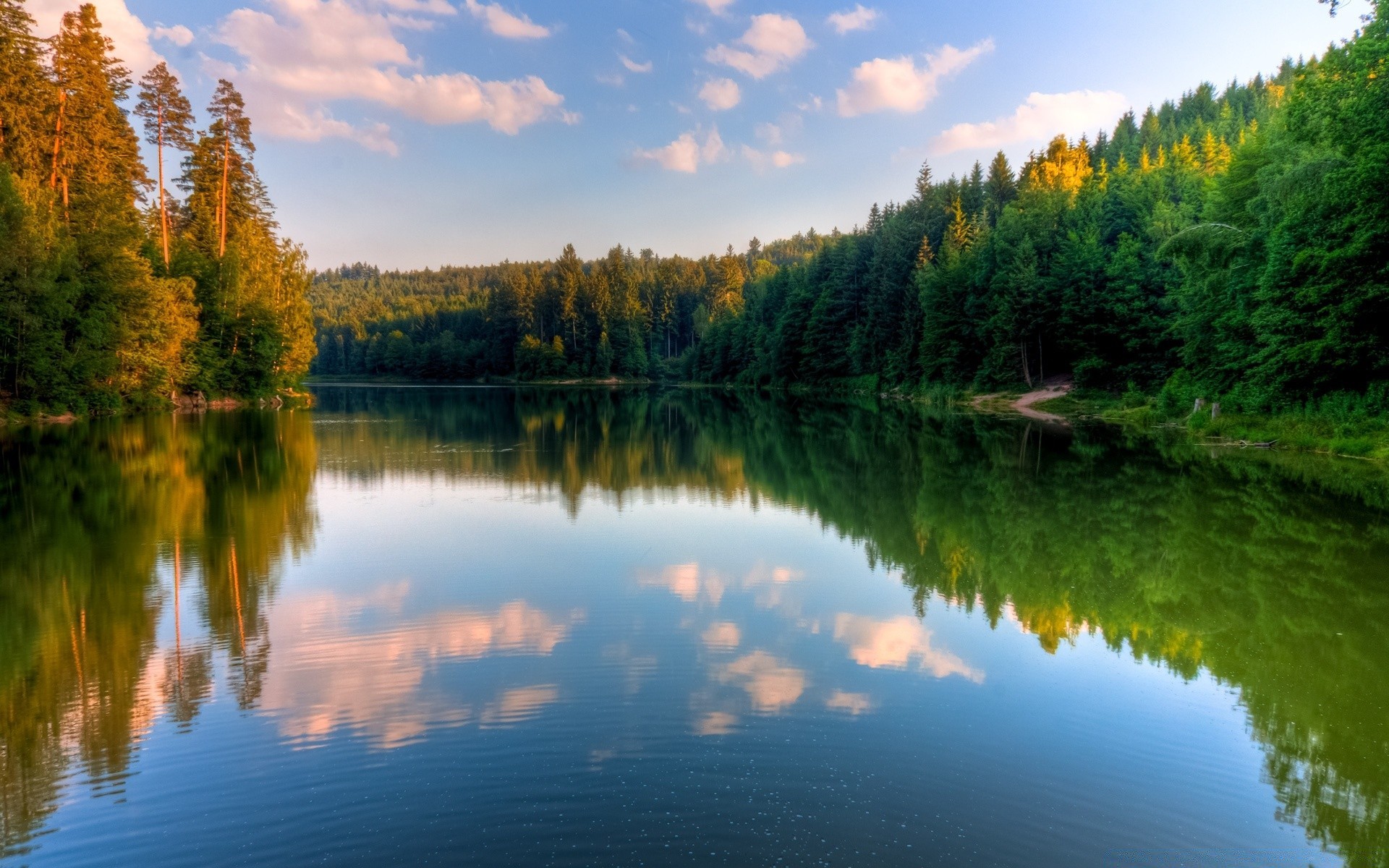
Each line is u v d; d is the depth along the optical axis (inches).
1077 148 4384.8
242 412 1855.3
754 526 616.7
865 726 271.3
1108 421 1631.4
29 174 1459.2
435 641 356.2
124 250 1572.3
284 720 275.1
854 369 3184.1
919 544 553.0
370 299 7519.7
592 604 412.5
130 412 1675.7
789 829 208.1
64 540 550.0
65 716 280.4
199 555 516.1
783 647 349.1
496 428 1515.7
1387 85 928.3
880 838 205.0
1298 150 1198.3
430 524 622.8
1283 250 1066.7
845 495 753.0
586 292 4980.3
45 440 1129.4
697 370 4660.4
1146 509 669.9
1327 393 1093.1
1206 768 246.7
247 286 2150.6
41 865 197.0
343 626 377.1
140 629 373.1
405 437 1327.5
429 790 228.5
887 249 3041.3
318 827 210.4
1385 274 941.2
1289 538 560.1
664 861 193.5
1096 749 257.9
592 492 781.3
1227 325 1264.8
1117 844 205.8
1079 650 348.2
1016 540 560.4
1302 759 253.6
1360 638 364.5
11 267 1299.2
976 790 231.0
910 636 364.8
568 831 206.7
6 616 393.1
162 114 2011.6
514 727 268.4
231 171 2278.5
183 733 266.8
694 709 283.9
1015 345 2170.3
